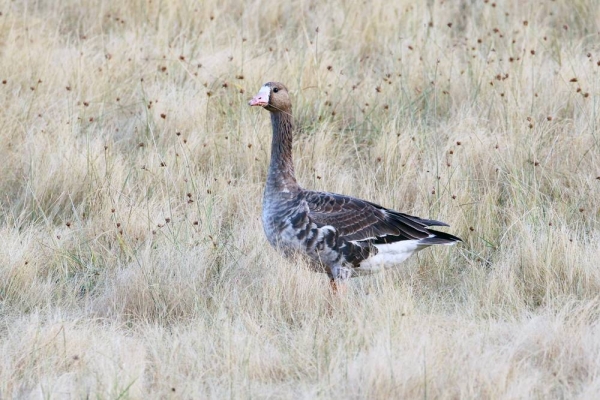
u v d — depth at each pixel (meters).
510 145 18.66
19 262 15.43
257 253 15.97
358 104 20.91
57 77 21.45
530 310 14.56
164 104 20.50
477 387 11.76
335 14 24.42
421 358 12.16
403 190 17.98
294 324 14.10
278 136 15.20
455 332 13.21
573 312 13.80
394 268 15.84
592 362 12.23
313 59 21.75
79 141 19.48
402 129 19.75
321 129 19.78
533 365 12.55
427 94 21.03
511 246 16.16
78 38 23.59
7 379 12.41
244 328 13.51
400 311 13.63
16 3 24.73
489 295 14.49
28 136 19.33
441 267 15.82
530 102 20.31
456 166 18.14
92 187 17.98
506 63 22.06
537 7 24.48
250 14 24.55
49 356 12.94
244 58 22.44
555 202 17.23
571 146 18.69
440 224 15.26
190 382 12.18
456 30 24.48
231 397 11.84
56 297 15.21
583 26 24.08
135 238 16.77
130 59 21.97
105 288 15.45
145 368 12.75
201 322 13.62
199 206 17.41
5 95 20.53
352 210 14.71
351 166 19.34
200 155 19.25
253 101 15.05
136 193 18.02
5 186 18.39
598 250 15.08
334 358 12.41
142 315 14.61
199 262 15.45
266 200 15.16
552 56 22.38
